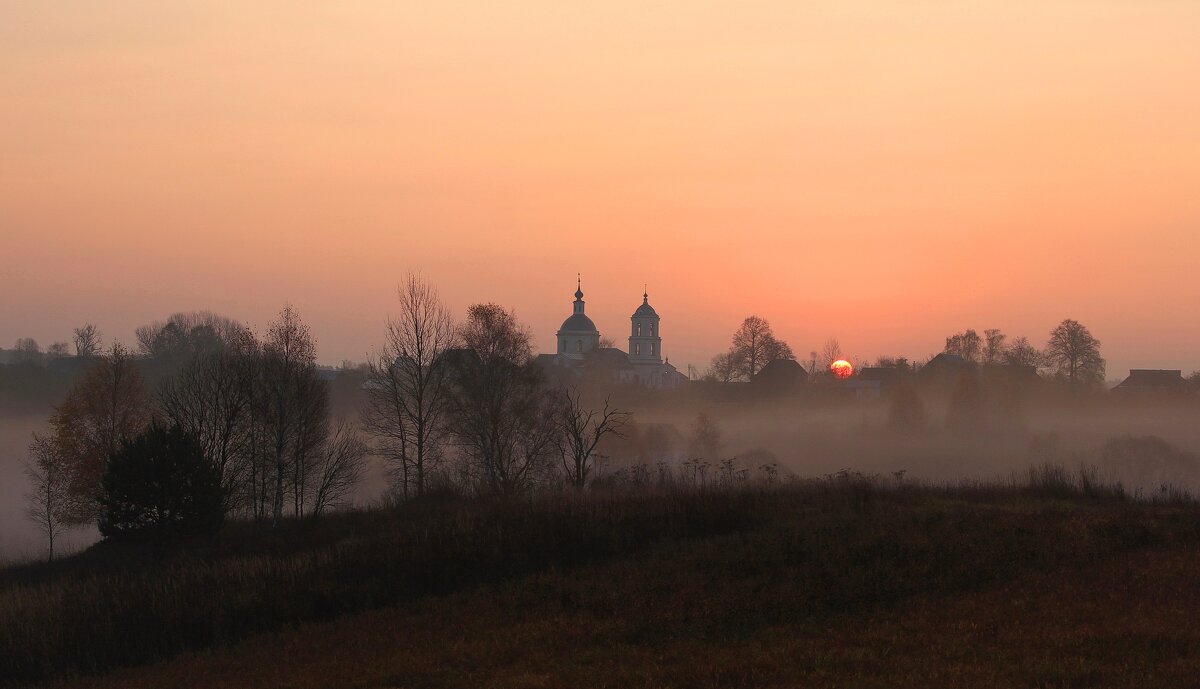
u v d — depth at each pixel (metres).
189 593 26.17
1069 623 17.64
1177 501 30.58
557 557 27.22
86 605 25.88
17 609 26.25
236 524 44.31
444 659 18.97
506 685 16.67
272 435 50.91
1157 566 21.33
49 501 53.47
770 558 24.34
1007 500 31.19
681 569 24.39
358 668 19.11
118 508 37.19
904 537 24.92
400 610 24.03
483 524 30.28
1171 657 15.34
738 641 18.56
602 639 19.55
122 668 22.38
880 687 14.71
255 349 54.06
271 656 21.19
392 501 48.00
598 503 31.77
